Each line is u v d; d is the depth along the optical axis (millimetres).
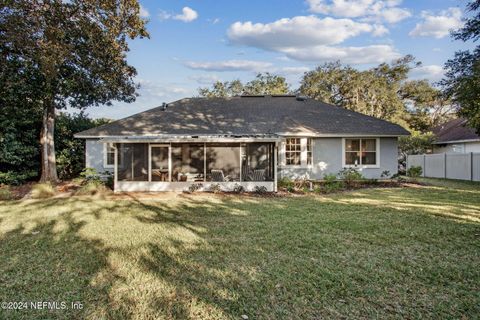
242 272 5121
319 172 18828
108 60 17438
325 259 5707
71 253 6117
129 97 21125
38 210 10641
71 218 9352
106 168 18844
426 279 4820
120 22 16031
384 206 10891
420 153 29266
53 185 16656
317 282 4723
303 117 20250
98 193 14625
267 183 15438
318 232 7547
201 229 7949
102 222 8797
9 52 15000
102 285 4656
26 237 7301
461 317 3756
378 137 18906
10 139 17406
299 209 10531
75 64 17406
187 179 16828
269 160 17391
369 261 5582
